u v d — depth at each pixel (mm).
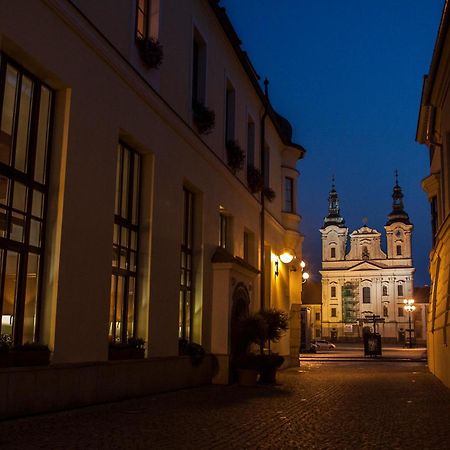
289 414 10484
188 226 16578
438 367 20234
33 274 9570
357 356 46500
